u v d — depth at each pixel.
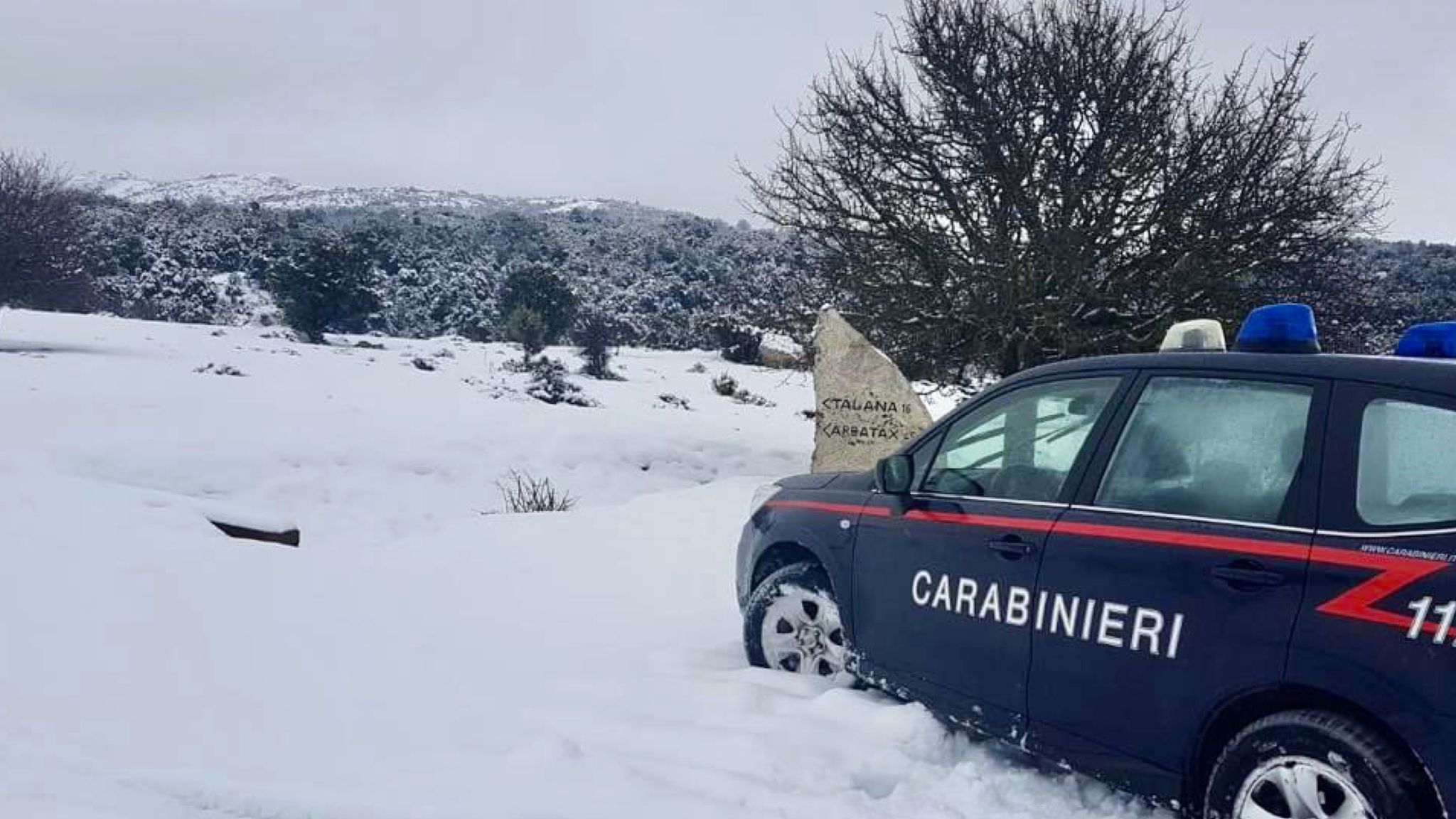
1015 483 4.27
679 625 6.55
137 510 8.92
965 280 14.88
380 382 29.28
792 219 16.38
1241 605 3.29
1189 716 3.40
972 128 14.94
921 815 3.80
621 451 18.91
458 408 24.19
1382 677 2.92
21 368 24.50
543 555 8.99
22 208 35.66
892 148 15.60
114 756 4.00
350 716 4.63
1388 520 3.10
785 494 5.41
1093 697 3.70
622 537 9.87
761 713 4.66
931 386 16.14
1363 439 3.25
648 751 4.31
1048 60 14.68
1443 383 3.17
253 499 14.46
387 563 8.38
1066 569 3.83
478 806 3.66
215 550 7.82
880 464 4.67
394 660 5.50
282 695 4.86
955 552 4.29
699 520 10.82
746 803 3.82
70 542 7.44
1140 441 3.87
